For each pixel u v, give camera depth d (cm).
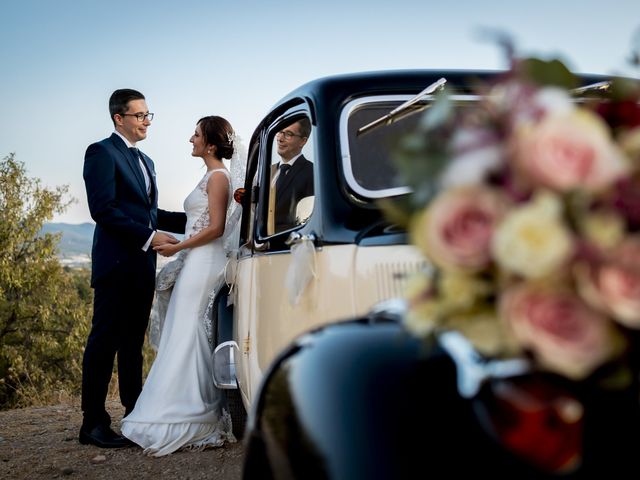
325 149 295
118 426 599
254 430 175
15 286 2805
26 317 2886
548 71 129
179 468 441
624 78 140
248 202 441
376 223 274
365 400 136
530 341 116
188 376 487
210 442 482
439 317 128
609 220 115
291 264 291
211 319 498
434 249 122
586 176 115
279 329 327
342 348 153
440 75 316
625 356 121
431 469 122
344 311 262
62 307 2869
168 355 489
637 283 114
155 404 480
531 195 119
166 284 520
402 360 142
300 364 159
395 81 312
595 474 119
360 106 304
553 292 117
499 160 122
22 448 527
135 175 529
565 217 116
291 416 151
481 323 124
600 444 120
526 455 118
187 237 517
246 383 393
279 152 360
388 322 161
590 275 115
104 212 502
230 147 518
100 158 511
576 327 116
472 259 120
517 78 128
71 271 3095
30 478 442
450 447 123
